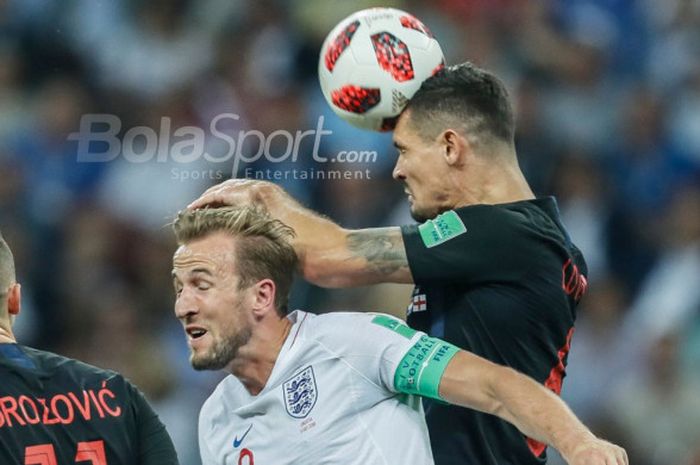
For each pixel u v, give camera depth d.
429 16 43.44
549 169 40.19
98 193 38.34
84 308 35.81
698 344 35.81
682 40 45.78
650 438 33.81
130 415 14.91
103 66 41.91
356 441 14.23
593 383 35.06
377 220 36.00
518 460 15.28
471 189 15.72
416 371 14.11
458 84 15.80
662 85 44.31
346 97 16.19
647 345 35.38
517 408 13.57
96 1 42.78
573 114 42.31
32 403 14.40
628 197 40.50
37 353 14.91
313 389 14.34
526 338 15.25
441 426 15.15
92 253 36.72
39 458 14.19
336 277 15.27
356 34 16.20
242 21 42.50
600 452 12.97
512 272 15.14
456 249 15.09
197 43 42.22
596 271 38.41
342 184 35.69
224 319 14.39
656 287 38.22
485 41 43.12
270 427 14.48
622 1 46.62
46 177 38.88
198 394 33.94
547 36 43.84
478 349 15.20
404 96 15.98
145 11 42.66
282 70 41.50
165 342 34.94
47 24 42.22
